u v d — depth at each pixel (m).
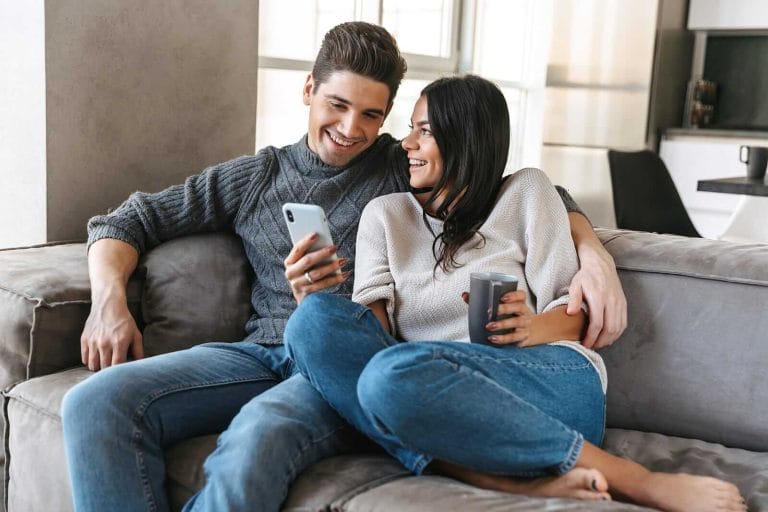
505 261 1.58
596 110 4.73
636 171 3.36
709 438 1.55
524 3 4.71
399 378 1.22
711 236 4.69
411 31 3.91
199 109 2.47
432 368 1.24
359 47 1.76
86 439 1.38
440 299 1.58
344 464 1.35
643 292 1.63
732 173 4.59
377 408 1.25
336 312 1.40
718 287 1.57
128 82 2.25
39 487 1.57
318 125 1.82
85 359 1.65
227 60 2.54
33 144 2.11
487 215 1.65
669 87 4.81
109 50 2.19
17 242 2.20
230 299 1.86
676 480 1.24
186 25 2.38
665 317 1.60
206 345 1.68
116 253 1.79
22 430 1.60
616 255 1.69
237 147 2.63
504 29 4.58
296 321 1.41
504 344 1.42
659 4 4.47
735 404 1.52
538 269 1.59
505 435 1.23
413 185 1.68
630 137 4.65
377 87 1.78
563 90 4.82
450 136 1.61
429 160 1.64
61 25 2.07
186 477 1.41
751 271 1.55
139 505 1.37
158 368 1.50
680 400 1.57
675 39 4.78
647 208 3.34
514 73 4.79
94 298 1.69
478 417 1.22
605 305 1.52
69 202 2.16
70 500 1.50
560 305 1.53
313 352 1.38
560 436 1.26
